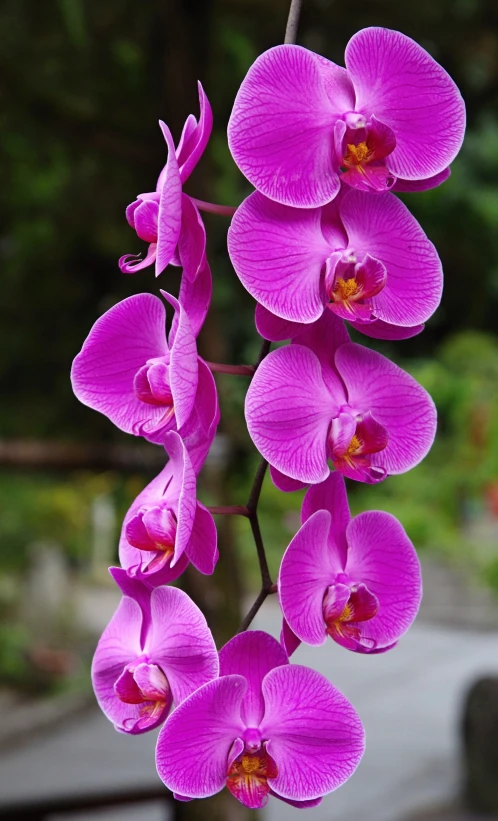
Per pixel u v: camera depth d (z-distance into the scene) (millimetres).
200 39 1937
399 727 5098
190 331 754
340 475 786
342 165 757
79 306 2133
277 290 754
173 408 773
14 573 7090
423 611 7969
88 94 2066
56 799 1850
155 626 759
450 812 3857
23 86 1988
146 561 772
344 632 772
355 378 785
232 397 2033
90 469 2021
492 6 2004
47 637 6605
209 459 1840
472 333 4746
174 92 1941
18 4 1934
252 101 750
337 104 763
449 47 2131
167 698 754
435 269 776
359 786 4184
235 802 1822
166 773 733
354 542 788
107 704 781
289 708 752
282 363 768
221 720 742
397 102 774
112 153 2061
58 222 2102
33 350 2145
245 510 770
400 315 775
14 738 5250
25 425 2182
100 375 795
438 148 778
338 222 773
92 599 8430
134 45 2029
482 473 4430
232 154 747
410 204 2242
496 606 7703
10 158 2102
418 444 795
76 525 7484
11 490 6938
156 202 777
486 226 2273
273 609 7254
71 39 1999
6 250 2145
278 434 764
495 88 2270
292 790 751
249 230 754
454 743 4801
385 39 768
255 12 2039
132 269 763
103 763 4766
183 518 733
